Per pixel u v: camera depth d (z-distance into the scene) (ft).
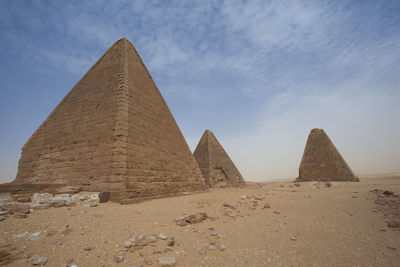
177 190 55.11
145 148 48.21
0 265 12.41
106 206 31.60
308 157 119.24
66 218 21.62
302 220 28.27
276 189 81.51
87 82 57.93
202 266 14.39
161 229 21.13
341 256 16.79
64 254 14.39
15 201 30.07
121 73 51.26
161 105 63.82
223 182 101.55
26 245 14.96
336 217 29.55
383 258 16.29
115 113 45.75
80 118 51.52
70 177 45.03
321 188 77.71
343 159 110.52
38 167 51.65
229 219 27.76
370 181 103.04
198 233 20.99
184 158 65.92
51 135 54.44
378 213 30.50
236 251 17.30
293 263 15.53
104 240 17.17
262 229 23.89
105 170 40.42
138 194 40.88
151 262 14.29
